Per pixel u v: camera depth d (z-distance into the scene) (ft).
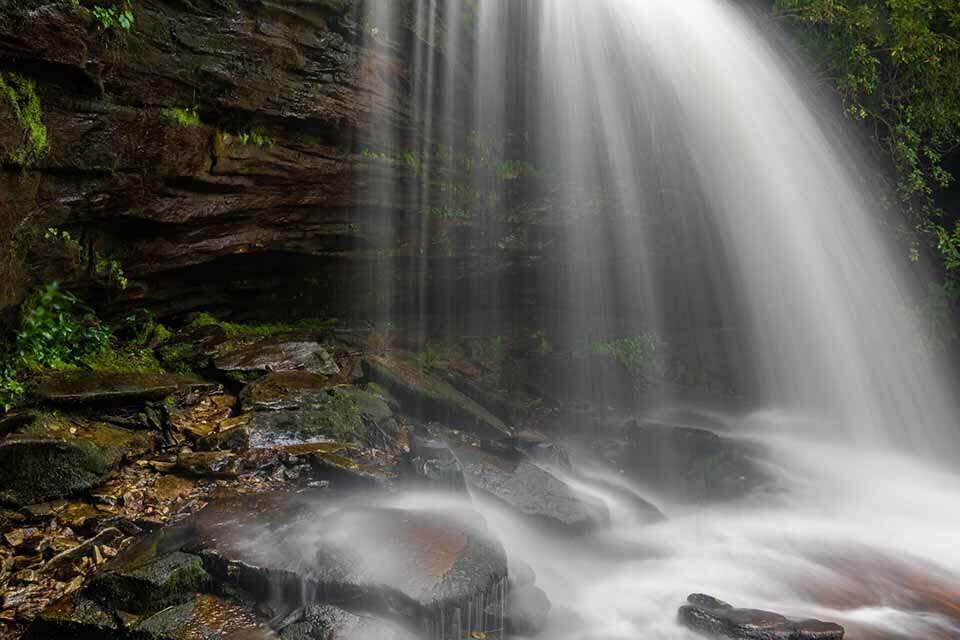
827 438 37.22
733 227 37.73
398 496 17.67
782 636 14.99
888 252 40.14
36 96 16.84
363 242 27.84
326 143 24.90
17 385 16.85
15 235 16.93
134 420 18.69
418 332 31.83
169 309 24.26
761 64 36.35
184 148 20.75
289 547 14.37
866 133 40.04
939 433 39.86
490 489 19.66
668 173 35.88
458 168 29.81
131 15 18.04
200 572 13.60
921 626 17.71
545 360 34.78
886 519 26.18
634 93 33.24
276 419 19.61
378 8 24.53
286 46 22.24
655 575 19.40
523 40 30.63
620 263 37.01
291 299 27.96
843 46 37.19
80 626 12.17
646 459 28.30
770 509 26.02
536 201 32.83
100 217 20.04
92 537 14.62
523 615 14.47
